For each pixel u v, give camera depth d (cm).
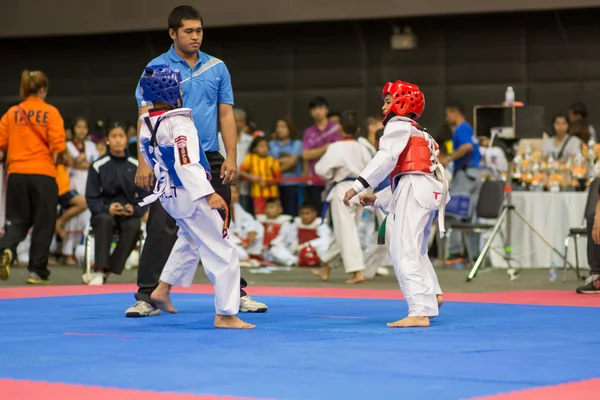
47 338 538
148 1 1714
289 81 1745
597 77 1592
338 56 1722
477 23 1648
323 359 451
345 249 1027
